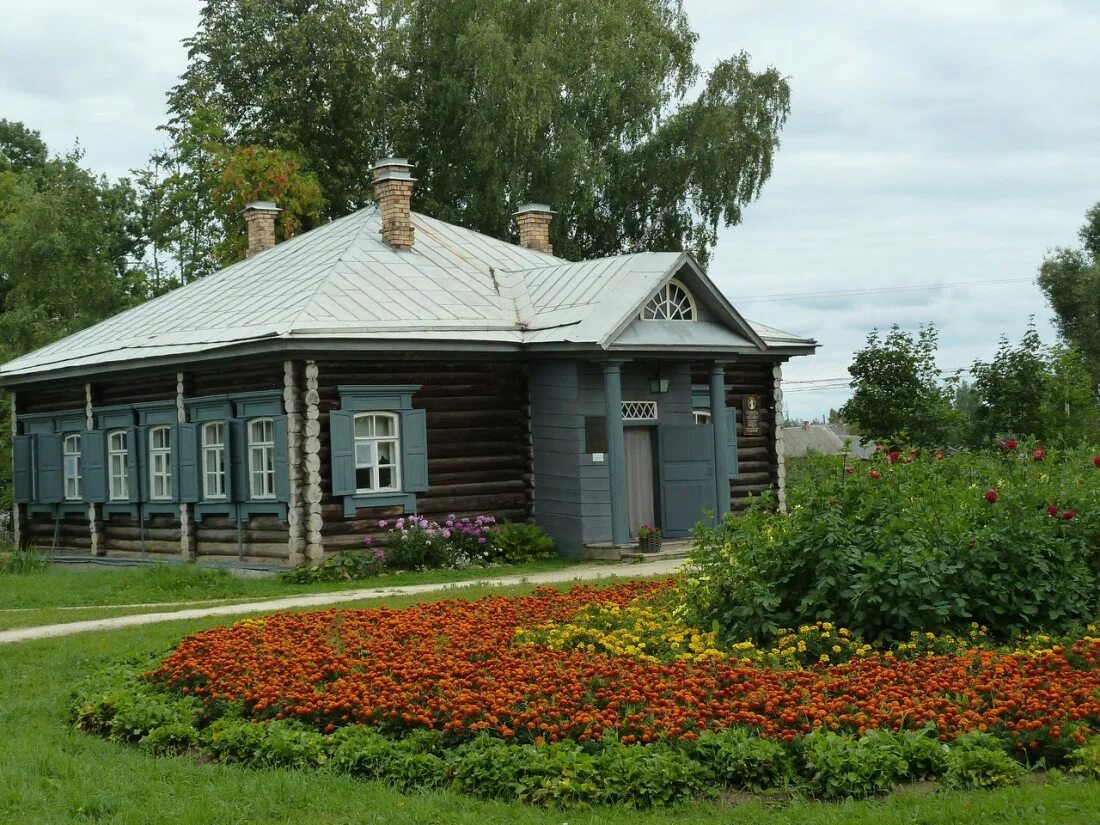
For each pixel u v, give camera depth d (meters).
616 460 21.67
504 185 41.34
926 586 10.71
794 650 10.57
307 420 20.53
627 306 21.72
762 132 44.09
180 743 9.70
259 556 21.42
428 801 7.82
